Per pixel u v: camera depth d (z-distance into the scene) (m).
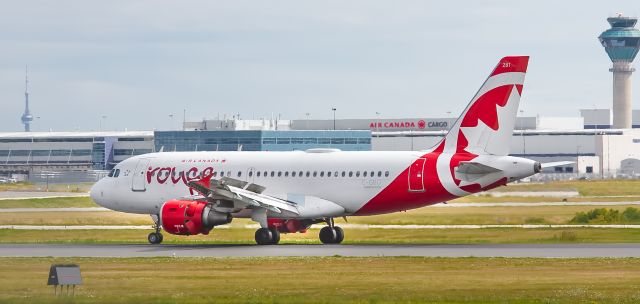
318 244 154.88
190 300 88.00
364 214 156.00
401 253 133.00
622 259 120.50
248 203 150.62
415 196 150.38
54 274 89.44
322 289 95.62
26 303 86.25
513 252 132.50
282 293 92.81
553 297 89.00
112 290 95.12
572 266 113.56
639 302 86.12
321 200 155.62
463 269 111.88
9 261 125.62
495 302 86.88
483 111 147.12
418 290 94.38
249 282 101.44
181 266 118.06
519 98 145.62
